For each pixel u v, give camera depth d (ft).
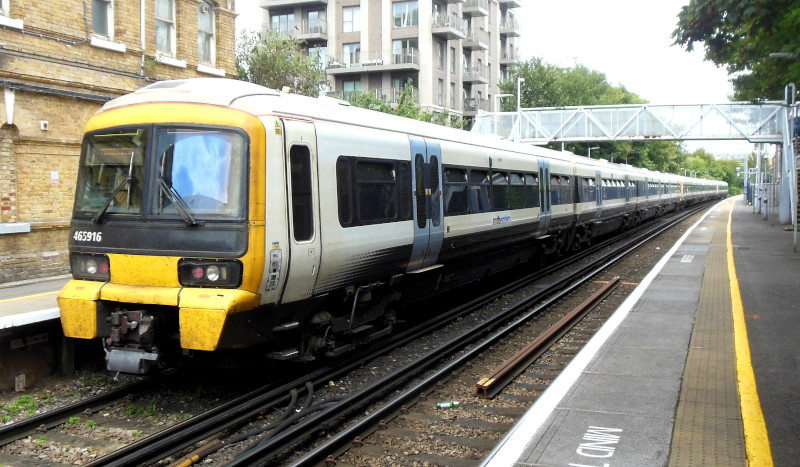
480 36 188.34
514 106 175.42
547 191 55.16
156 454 18.69
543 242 58.59
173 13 51.83
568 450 16.57
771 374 23.40
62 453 19.17
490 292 46.01
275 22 170.09
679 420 18.57
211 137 22.18
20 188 41.22
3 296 32.40
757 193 181.98
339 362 27.84
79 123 44.55
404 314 40.40
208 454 18.92
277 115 22.90
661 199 137.90
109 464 17.67
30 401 23.66
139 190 22.85
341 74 162.91
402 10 159.94
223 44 56.90
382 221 29.09
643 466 15.55
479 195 40.63
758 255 63.16
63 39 42.86
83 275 23.82
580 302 43.96
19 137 40.65
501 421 21.70
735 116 103.19
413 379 26.61
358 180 27.40
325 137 25.34
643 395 20.85
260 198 21.75
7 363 25.08
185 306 21.33
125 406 23.22
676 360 25.04
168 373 26.61
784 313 34.53
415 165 32.42
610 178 83.97
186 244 21.91
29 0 40.73
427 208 33.37
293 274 23.16
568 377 22.90
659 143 239.71
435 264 35.70
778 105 100.73
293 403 22.58
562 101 173.68
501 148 45.50
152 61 49.34
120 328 22.33
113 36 46.85
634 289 44.14
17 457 18.98
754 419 18.56
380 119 30.81
